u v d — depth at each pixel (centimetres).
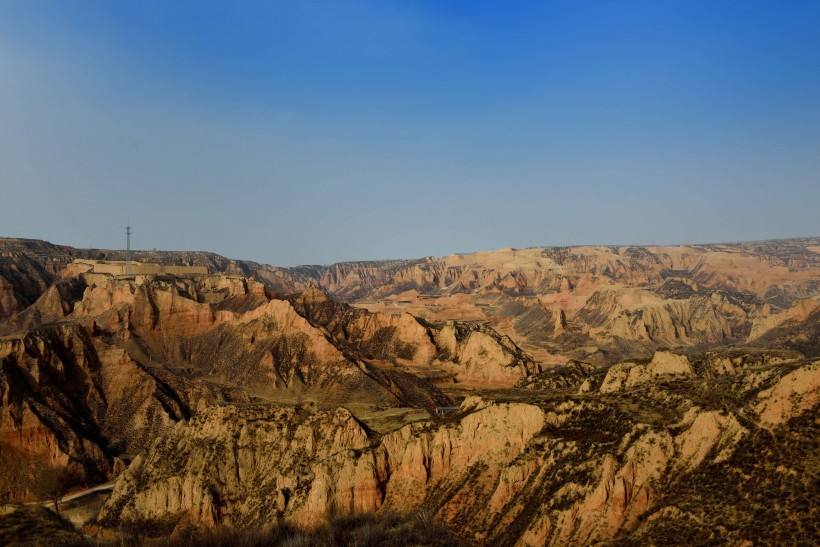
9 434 13438
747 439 6181
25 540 4469
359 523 4762
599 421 7631
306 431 9912
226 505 9675
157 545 4528
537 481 7312
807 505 5312
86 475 13512
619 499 6338
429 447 8544
